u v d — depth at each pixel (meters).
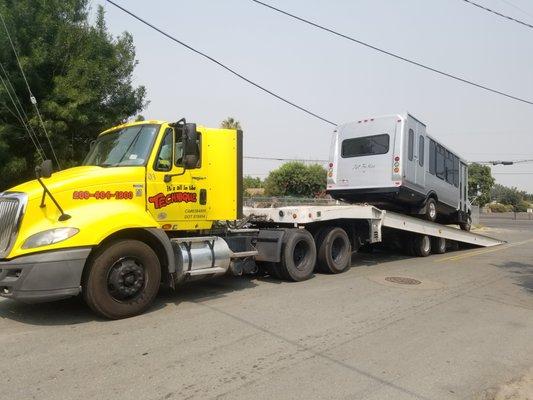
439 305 7.78
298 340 5.71
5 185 16.02
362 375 4.68
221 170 8.27
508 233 31.88
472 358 5.26
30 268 5.84
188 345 5.45
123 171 6.98
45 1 15.90
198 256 7.57
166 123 7.52
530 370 4.95
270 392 4.23
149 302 6.78
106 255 6.35
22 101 15.27
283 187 50.88
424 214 14.99
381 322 6.61
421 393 4.30
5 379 4.45
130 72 18.28
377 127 13.48
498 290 9.30
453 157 17.48
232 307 7.27
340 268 10.87
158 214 7.34
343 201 14.50
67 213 6.33
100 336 5.73
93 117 16.42
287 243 9.41
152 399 4.05
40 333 5.84
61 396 4.09
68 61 16.16
